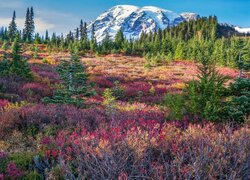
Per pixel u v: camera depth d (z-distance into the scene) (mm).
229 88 9555
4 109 11180
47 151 5910
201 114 9047
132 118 9805
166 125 8117
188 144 5387
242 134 5867
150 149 5094
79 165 4680
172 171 4246
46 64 37875
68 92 13562
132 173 4297
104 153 4594
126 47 82750
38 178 5039
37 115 9195
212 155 4598
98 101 16141
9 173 5008
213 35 116938
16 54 21375
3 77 19797
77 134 7223
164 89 24234
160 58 61469
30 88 17625
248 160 4648
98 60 56188
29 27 97750
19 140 7465
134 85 26328
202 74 9711
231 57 50812
